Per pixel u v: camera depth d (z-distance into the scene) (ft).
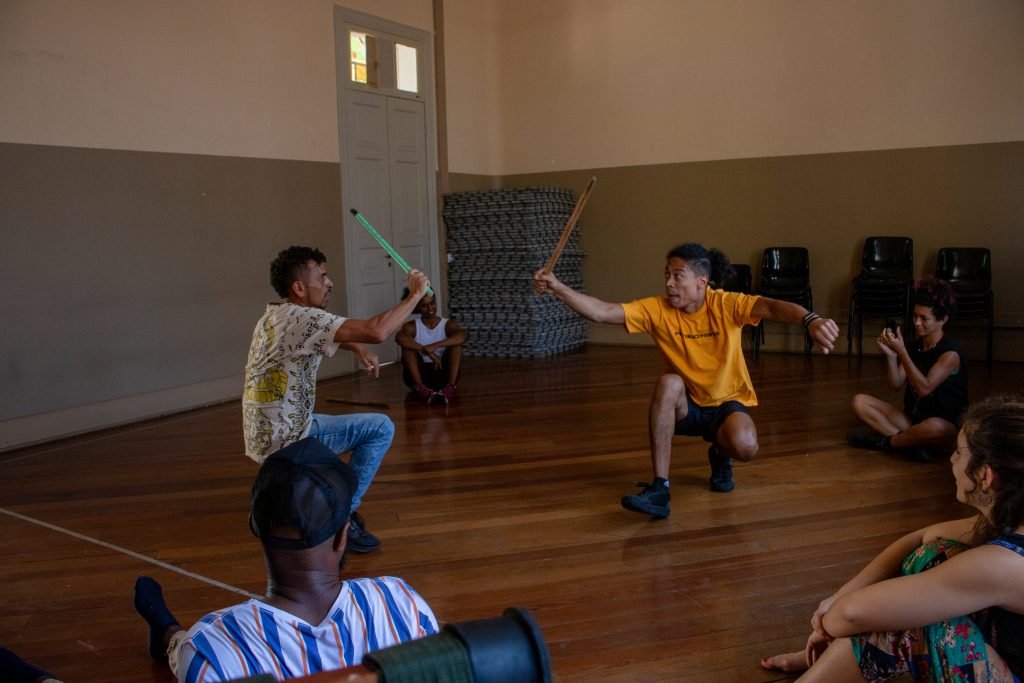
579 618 8.07
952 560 4.98
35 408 15.71
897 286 22.12
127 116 17.12
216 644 3.59
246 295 19.94
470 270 25.66
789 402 17.48
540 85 27.84
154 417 17.92
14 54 15.15
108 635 7.98
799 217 24.36
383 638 3.89
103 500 12.16
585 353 25.64
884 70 22.76
